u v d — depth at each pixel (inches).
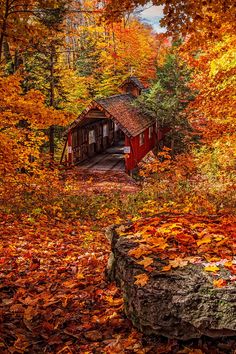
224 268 186.4
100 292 231.5
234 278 178.1
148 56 1946.4
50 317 204.4
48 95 1145.4
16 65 747.4
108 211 521.3
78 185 828.6
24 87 981.8
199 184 602.9
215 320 167.6
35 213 478.6
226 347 167.8
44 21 535.8
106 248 343.9
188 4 264.1
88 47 1795.0
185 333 173.3
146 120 1195.9
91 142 1232.8
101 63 1790.1
